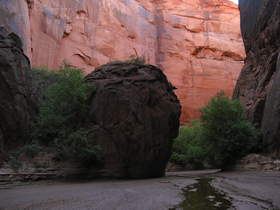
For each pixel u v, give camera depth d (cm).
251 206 738
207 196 938
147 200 870
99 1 5738
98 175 1983
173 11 7631
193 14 7725
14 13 3422
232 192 1037
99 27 5653
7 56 1842
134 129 2177
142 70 2503
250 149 2852
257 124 3042
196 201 836
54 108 2053
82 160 1942
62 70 2236
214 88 7012
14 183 1541
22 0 3744
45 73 2445
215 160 3516
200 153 3812
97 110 2148
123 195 995
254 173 2162
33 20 4191
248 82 3688
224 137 2958
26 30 3688
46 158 1825
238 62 7544
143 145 2219
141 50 6644
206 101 6888
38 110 2094
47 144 1941
